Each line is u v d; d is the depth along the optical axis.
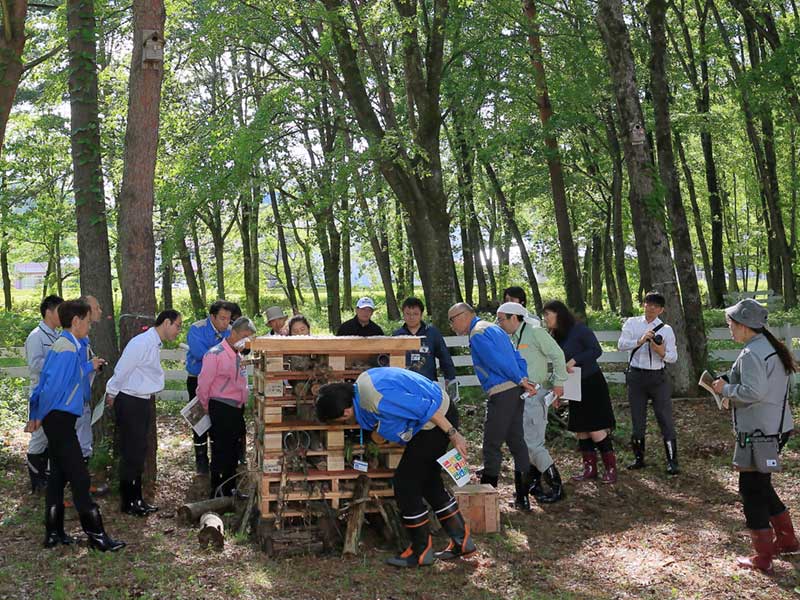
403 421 5.60
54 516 6.14
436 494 5.89
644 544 6.30
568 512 7.32
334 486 6.14
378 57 15.87
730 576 5.54
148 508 7.18
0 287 57.69
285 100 16.25
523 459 7.29
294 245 35.06
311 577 5.55
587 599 5.19
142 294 7.89
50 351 6.11
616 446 9.88
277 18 14.84
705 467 8.81
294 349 6.07
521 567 5.81
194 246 32.88
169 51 16.86
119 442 7.09
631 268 36.03
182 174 15.63
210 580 5.47
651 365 8.66
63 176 22.14
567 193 30.12
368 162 15.81
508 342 7.10
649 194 12.34
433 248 15.20
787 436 5.59
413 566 5.75
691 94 21.97
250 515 6.46
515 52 15.86
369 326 9.33
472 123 19.31
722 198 34.34
